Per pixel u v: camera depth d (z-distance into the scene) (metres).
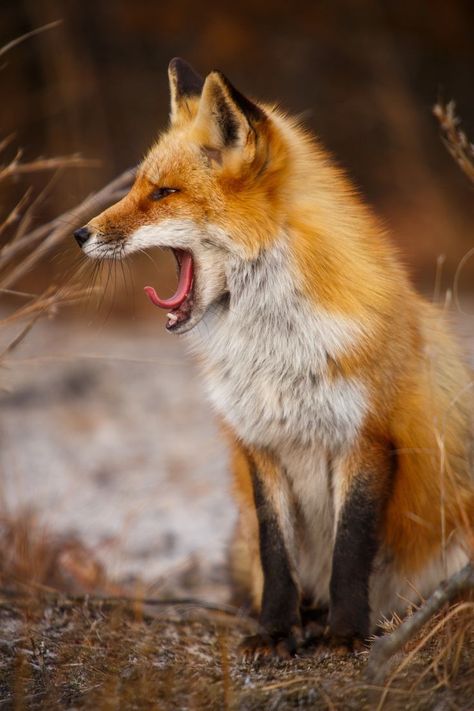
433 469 9.20
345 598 8.81
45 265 27.48
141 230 9.21
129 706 7.52
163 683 7.89
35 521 12.69
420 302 9.98
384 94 37.03
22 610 9.85
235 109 8.87
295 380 8.98
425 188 35.75
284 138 9.27
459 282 30.41
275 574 9.16
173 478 16.05
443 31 39.38
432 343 9.62
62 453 17.31
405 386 9.05
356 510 8.97
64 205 30.84
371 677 7.19
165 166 9.23
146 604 10.80
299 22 38.59
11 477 15.88
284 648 8.68
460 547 9.27
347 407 8.80
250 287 9.06
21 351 22.17
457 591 7.14
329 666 8.10
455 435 9.42
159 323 27.02
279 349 9.01
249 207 8.95
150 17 37.62
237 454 9.89
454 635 7.48
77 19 35.44
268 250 8.93
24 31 35.22
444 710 6.83
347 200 9.50
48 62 34.38
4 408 19.69
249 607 10.79
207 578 12.55
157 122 36.69
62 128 33.75
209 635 9.64
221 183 9.02
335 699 7.21
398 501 9.23
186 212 9.12
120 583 12.20
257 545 9.97
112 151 35.91
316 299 8.83
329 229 9.02
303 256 8.88
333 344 8.77
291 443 9.18
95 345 23.81
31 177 31.42
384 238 9.71
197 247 9.16
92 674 8.26
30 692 7.99
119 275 16.81
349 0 38.59
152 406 19.89
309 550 9.84
